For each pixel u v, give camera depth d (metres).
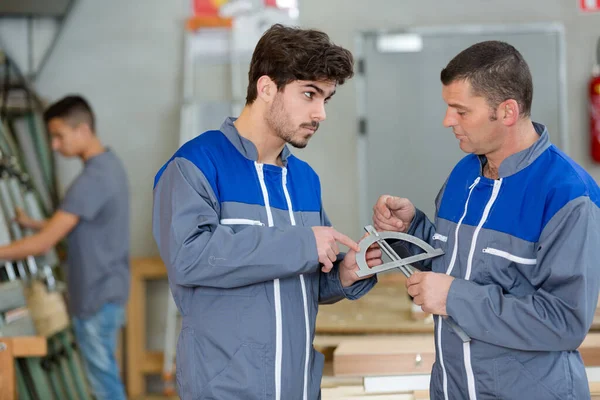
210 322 1.78
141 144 4.91
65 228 3.56
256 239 1.72
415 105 4.75
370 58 4.76
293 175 1.98
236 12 4.79
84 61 4.88
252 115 1.86
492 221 1.77
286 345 1.79
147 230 4.91
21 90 4.41
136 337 4.61
